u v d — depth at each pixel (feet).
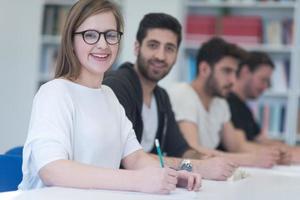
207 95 10.21
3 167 5.61
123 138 5.81
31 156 4.89
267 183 6.09
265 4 15.46
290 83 15.23
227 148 10.86
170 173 4.63
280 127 15.21
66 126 5.00
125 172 4.64
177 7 15.46
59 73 5.49
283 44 15.29
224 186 5.53
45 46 16.14
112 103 5.70
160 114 8.16
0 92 15.79
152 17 7.99
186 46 15.58
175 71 15.03
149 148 7.98
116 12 5.43
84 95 5.35
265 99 15.90
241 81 12.70
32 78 15.75
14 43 15.79
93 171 4.62
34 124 4.92
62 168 4.63
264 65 13.48
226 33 15.38
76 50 5.36
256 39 15.24
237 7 16.22
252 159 8.69
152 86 8.01
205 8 16.38
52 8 16.02
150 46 7.93
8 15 15.74
